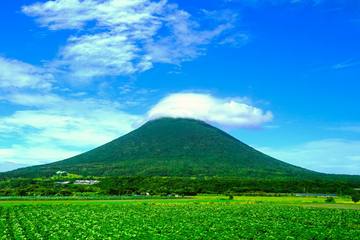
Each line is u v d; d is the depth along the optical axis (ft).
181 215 288.30
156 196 507.30
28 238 178.60
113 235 190.70
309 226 230.68
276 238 186.80
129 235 189.57
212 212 310.24
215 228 218.38
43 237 183.01
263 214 296.51
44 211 308.19
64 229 210.18
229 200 438.40
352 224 245.65
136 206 360.89
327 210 327.06
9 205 358.23
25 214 283.59
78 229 210.38
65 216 274.57
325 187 629.51
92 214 289.94
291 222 249.75
